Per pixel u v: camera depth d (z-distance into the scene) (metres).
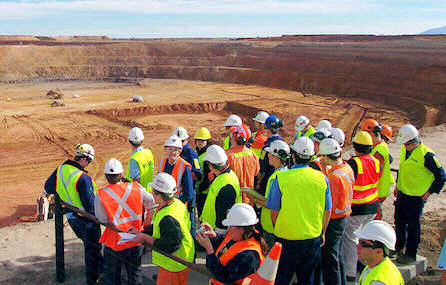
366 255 3.54
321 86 62.34
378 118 42.59
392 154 13.27
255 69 77.56
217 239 4.68
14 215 19.27
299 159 4.50
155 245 4.36
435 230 7.72
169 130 39.25
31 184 24.20
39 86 71.75
